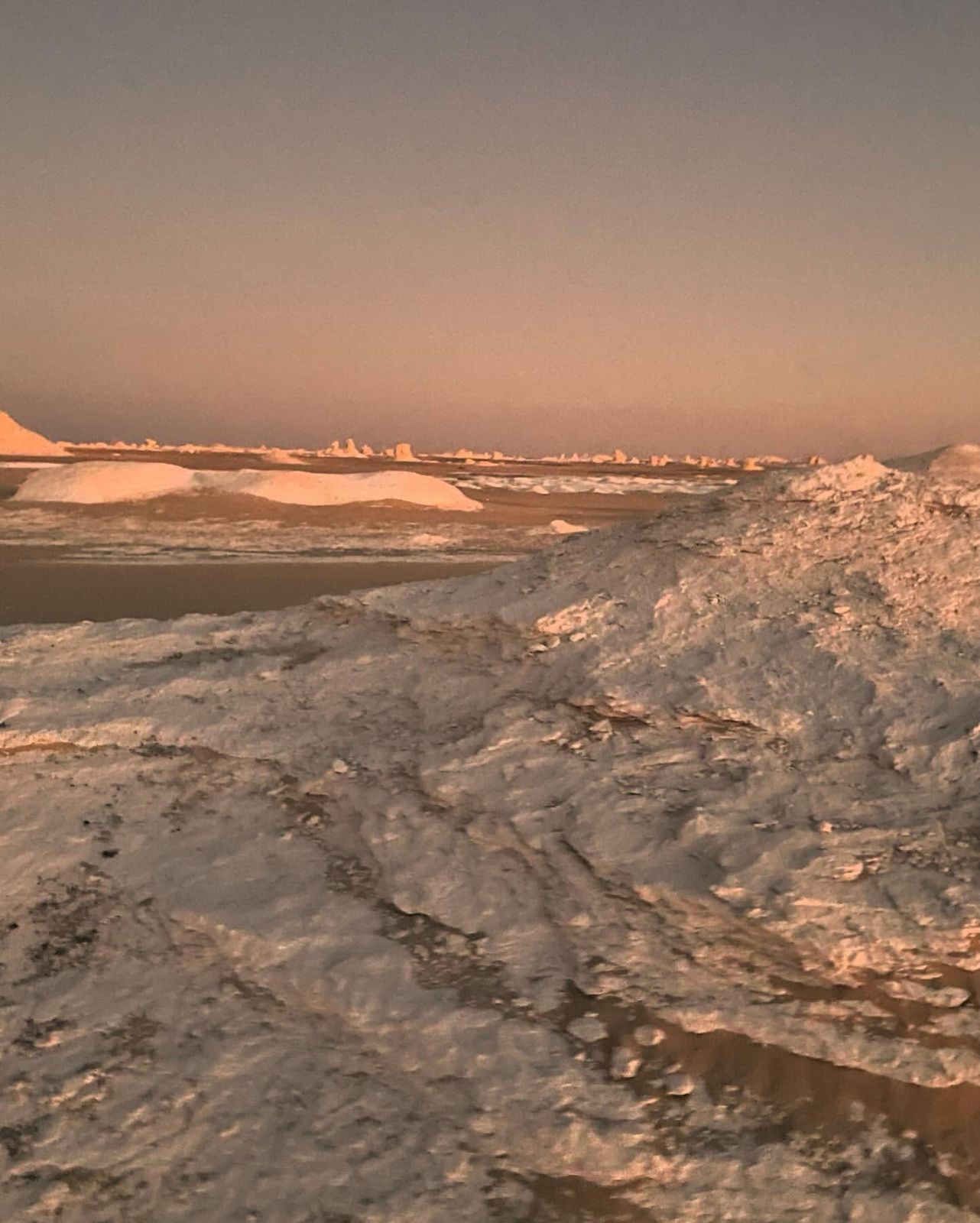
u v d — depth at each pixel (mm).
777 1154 3533
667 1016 4078
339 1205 3432
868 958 3955
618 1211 3377
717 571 6738
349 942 4645
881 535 6824
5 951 4840
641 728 5570
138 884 5285
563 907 4617
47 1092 3967
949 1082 3693
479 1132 3686
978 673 5391
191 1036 4234
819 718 5289
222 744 6504
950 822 4449
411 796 5500
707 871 4391
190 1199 3482
